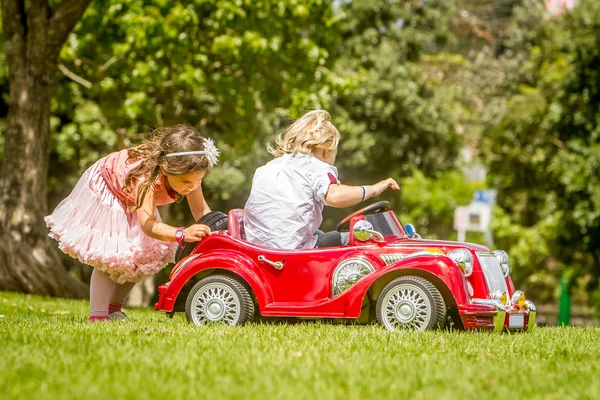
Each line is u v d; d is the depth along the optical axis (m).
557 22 38.44
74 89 28.88
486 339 8.22
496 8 61.06
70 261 38.25
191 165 9.16
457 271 8.98
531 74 45.97
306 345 7.11
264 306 9.38
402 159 40.12
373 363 6.19
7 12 21.53
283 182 9.79
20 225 21.47
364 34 40.34
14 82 21.73
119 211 9.56
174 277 9.76
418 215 48.50
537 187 40.53
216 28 24.59
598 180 34.03
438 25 43.31
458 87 50.06
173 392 4.94
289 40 25.78
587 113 34.94
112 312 10.17
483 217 31.89
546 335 9.52
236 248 9.64
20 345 6.70
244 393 4.95
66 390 4.94
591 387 5.52
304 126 10.01
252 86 25.80
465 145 45.69
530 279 48.00
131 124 29.44
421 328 8.94
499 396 5.12
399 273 9.28
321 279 9.31
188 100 30.05
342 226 10.36
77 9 21.44
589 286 39.25
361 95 38.12
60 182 34.38
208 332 8.08
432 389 5.21
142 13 24.17
